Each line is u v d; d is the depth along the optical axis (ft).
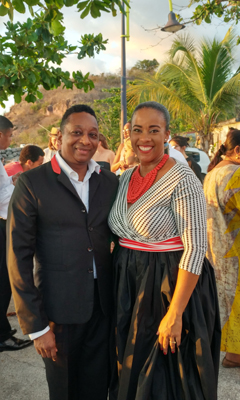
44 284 5.89
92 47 9.66
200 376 5.41
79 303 5.86
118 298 5.97
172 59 37.27
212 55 35.76
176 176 5.51
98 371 6.53
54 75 10.24
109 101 59.00
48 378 6.29
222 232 8.55
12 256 5.57
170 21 17.58
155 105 5.85
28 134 154.51
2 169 9.85
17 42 8.78
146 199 5.63
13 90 9.70
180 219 5.47
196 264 5.35
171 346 5.36
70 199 5.84
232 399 7.63
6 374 8.71
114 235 6.56
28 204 5.66
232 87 34.96
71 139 5.81
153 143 5.80
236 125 41.04
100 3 7.45
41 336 5.55
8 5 6.85
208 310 5.87
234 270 8.51
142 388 5.32
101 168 6.75
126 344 5.76
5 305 9.77
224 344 8.54
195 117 38.27
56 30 8.21
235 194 8.05
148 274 5.65
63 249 5.78
